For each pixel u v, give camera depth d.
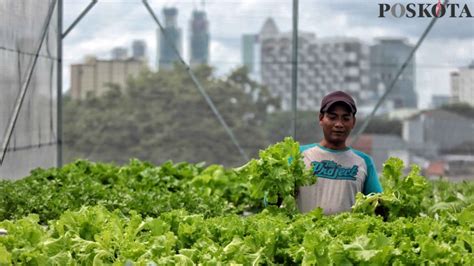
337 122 10.71
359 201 10.35
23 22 17.56
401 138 34.97
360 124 35.53
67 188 14.91
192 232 8.80
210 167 19.11
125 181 17.67
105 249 8.33
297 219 9.59
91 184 15.78
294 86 24.00
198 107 38.44
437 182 18.00
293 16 24.00
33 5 18.38
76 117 37.78
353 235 8.57
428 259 7.70
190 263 7.69
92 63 37.69
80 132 37.81
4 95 16.28
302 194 10.73
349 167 10.75
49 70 21.09
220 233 8.88
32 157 19.08
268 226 8.60
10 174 17.05
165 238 8.28
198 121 38.41
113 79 37.66
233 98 38.56
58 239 8.32
